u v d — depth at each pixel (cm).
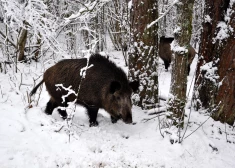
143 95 627
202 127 562
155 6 586
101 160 428
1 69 850
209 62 602
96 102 554
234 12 543
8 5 549
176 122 519
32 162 403
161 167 434
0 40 889
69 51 1058
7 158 402
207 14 595
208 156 479
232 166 461
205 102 620
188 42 480
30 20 553
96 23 1227
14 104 607
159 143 497
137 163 432
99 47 1388
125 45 1348
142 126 571
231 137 550
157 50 618
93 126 567
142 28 593
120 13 1309
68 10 1057
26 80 791
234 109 579
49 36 628
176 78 499
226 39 556
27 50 1109
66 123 488
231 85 564
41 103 641
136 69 622
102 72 545
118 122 596
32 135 479
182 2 455
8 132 480
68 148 453
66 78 551
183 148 480
